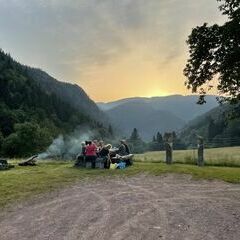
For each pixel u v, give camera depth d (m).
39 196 16.08
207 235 10.55
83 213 13.16
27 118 157.00
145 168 24.98
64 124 187.25
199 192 17.16
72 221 12.15
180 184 19.34
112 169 25.16
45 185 18.72
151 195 16.39
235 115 29.86
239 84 27.61
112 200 15.31
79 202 14.97
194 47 28.09
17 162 33.09
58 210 13.67
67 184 19.12
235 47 26.05
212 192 17.17
